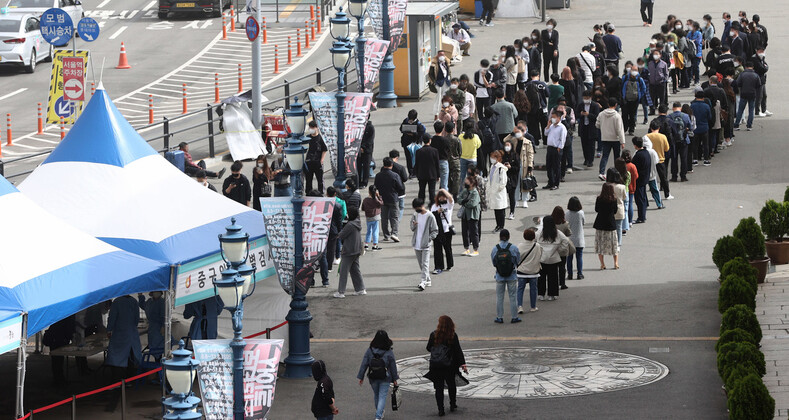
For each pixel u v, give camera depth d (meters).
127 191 68.12
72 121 108.31
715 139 114.56
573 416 59.34
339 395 64.94
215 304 67.19
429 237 84.12
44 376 70.25
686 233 94.25
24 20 170.25
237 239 53.69
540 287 80.81
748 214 98.12
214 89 160.00
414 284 85.81
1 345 53.78
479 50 166.62
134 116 147.12
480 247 93.25
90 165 69.19
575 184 107.69
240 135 121.31
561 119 108.75
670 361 67.62
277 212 68.31
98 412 62.88
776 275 82.00
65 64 107.69
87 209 67.00
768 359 64.00
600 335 72.88
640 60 124.31
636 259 88.81
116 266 60.47
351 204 89.69
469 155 102.44
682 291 81.00
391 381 59.12
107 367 71.44
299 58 177.12
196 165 106.75
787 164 111.62
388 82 138.00
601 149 117.50
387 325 77.44
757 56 127.75
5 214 60.84
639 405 60.53
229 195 94.25
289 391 66.62
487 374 66.62
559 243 80.31
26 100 155.88
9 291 55.50
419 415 61.06
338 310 80.81
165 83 164.50
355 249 82.69
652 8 189.12
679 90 141.00
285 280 68.88
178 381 47.22
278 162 108.50
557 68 149.12
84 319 69.38
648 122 125.75
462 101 114.00
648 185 107.50
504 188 95.25
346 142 88.19
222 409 55.12
